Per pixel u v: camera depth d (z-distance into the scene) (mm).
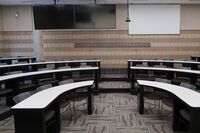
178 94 3143
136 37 8695
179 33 8594
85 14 7055
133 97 5727
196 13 8531
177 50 8680
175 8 8492
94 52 8836
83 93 4266
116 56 8812
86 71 6355
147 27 8625
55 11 6941
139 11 8555
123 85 6777
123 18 8633
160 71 6035
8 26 8891
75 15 7012
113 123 3791
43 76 5828
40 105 2562
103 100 5426
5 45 8992
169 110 4484
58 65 7270
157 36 8656
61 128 3570
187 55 8688
